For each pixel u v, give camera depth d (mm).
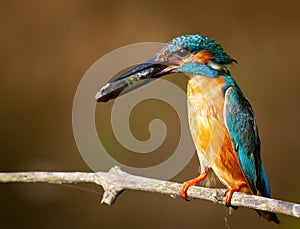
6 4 16016
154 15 16266
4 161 14344
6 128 14766
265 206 6207
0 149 14445
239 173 7359
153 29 16078
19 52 15711
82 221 13031
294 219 11516
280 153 14703
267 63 15875
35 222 12859
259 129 14938
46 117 15031
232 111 7207
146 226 13188
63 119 15070
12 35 15828
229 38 16234
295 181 14398
